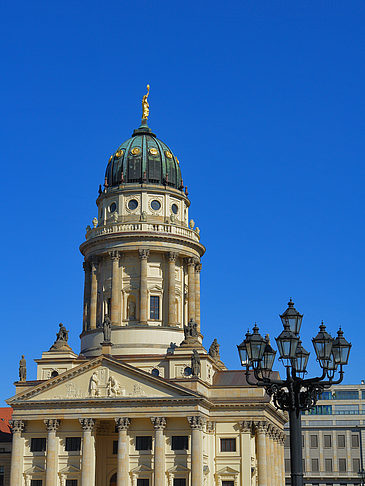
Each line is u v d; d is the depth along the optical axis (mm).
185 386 114250
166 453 112375
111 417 113750
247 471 118750
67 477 114062
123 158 142625
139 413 113062
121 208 139125
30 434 117625
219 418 121250
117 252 134625
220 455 120438
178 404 112500
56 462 114312
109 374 115938
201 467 110375
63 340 126750
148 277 134500
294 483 38594
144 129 149000
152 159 142250
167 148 146750
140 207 138500
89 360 116438
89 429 113938
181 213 142000
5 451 139875
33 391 116750
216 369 132250
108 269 136875
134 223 136000
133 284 134375
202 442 112812
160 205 139750
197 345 123062
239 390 122125
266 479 119375
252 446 122438
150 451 113125
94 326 134750
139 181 140500
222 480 119688
